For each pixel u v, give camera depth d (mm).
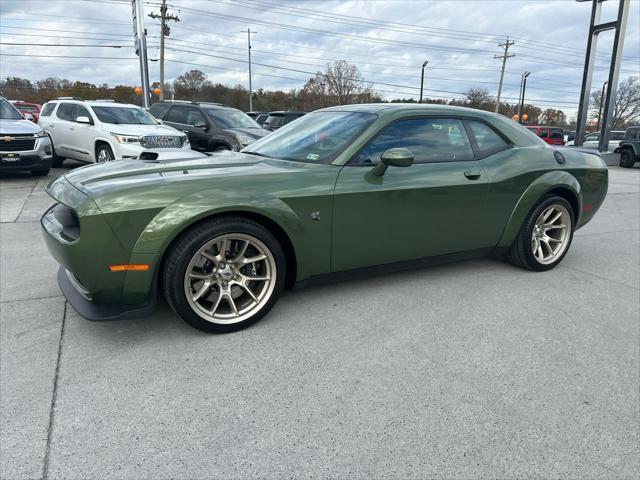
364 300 3385
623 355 2689
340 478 1720
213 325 2734
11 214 6102
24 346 2623
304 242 2900
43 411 2061
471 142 3668
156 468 1746
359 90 55469
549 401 2229
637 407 2199
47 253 4410
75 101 10391
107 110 9836
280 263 2863
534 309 3328
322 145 3254
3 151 8602
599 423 2074
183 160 3264
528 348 2746
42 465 1746
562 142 26906
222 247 2691
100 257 2414
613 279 4051
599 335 2943
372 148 3176
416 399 2213
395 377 2396
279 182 2826
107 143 9117
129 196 2453
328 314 3129
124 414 2053
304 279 3025
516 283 3854
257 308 2869
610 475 1773
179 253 2533
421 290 3619
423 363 2543
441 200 3379
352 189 3000
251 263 2852
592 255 4871
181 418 2037
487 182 3580
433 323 3045
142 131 9094
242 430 1969
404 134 3336
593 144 21859
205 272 2734
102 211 2385
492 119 3857
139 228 2445
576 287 3814
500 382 2379
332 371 2438
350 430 1983
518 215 3830
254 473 1734
